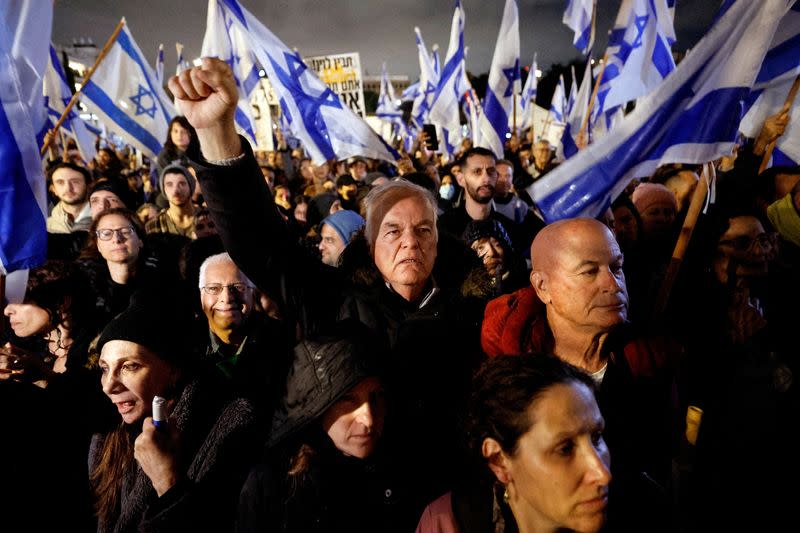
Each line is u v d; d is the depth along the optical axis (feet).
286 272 6.89
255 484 5.41
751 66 8.39
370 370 5.34
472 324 7.57
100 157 29.50
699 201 8.46
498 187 17.10
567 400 4.17
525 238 14.94
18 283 7.35
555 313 6.18
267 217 6.46
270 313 8.79
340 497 5.39
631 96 16.33
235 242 6.41
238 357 8.04
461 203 16.67
